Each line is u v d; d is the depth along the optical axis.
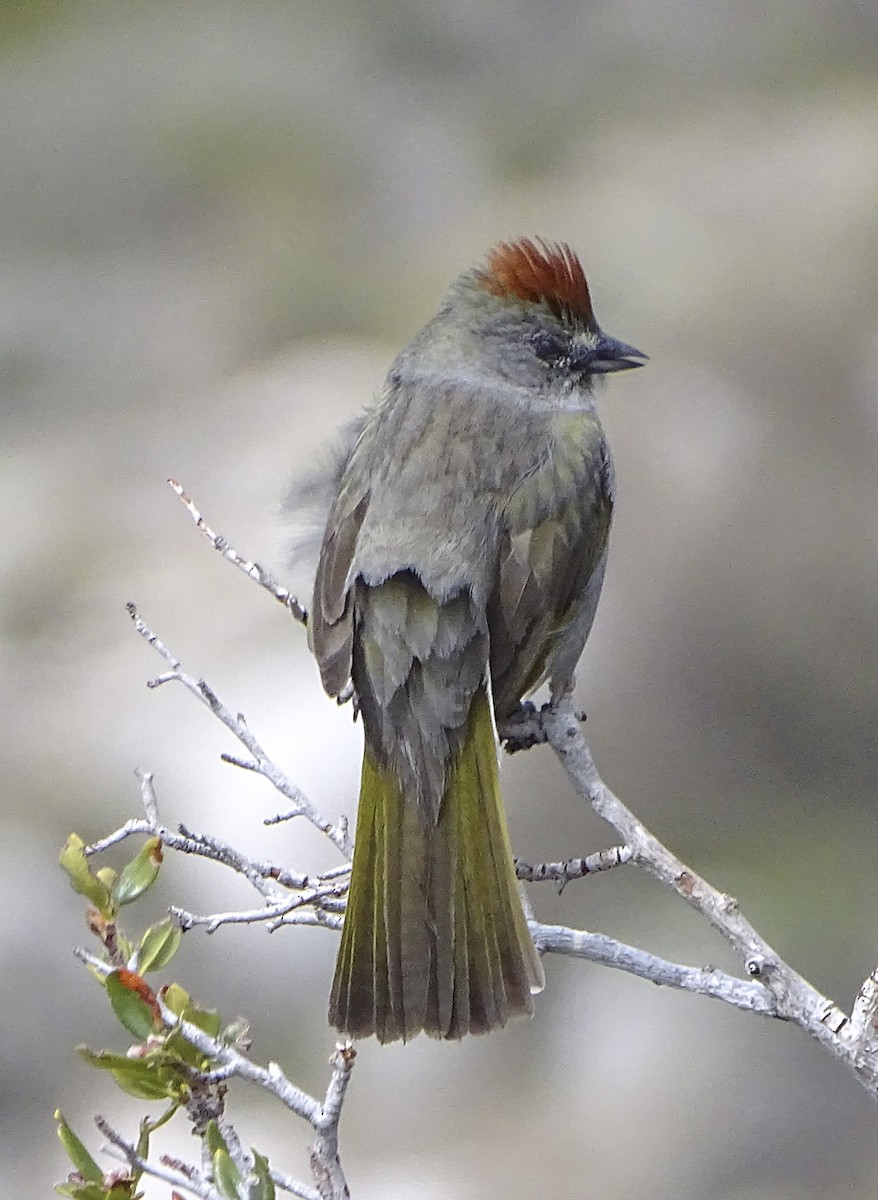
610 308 18.61
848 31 24.45
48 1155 12.27
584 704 14.47
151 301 21.17
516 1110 12.35
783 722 14.67
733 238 19.73
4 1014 12.89
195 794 13.64
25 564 16.41
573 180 22.17
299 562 8.84
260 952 12.91
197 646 14.84
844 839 14.08
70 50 25.94
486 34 25.25
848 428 16.36
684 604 14.95
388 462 7.77
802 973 13.13
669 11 25.17
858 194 20.23
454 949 6.62
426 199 22.38
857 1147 11.90
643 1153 11.97
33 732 14.52
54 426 18.98
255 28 25.94
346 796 13.30
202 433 18.16
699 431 16.12
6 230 22.81
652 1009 12.80
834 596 15.04
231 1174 5.93
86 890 6.32
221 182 23.20
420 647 7.18
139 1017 6.14
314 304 20.56
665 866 6.44
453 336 8.46
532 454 7.79
